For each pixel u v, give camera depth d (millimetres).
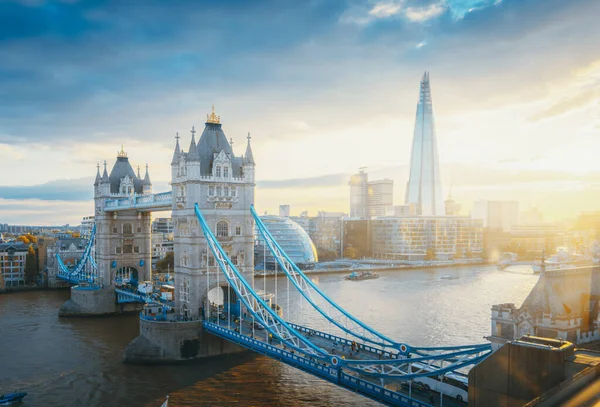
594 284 61906
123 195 174250
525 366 43094
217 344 112875
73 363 108875
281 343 94188
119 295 164000
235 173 125250
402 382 73188
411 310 156375
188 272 118688
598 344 57812
